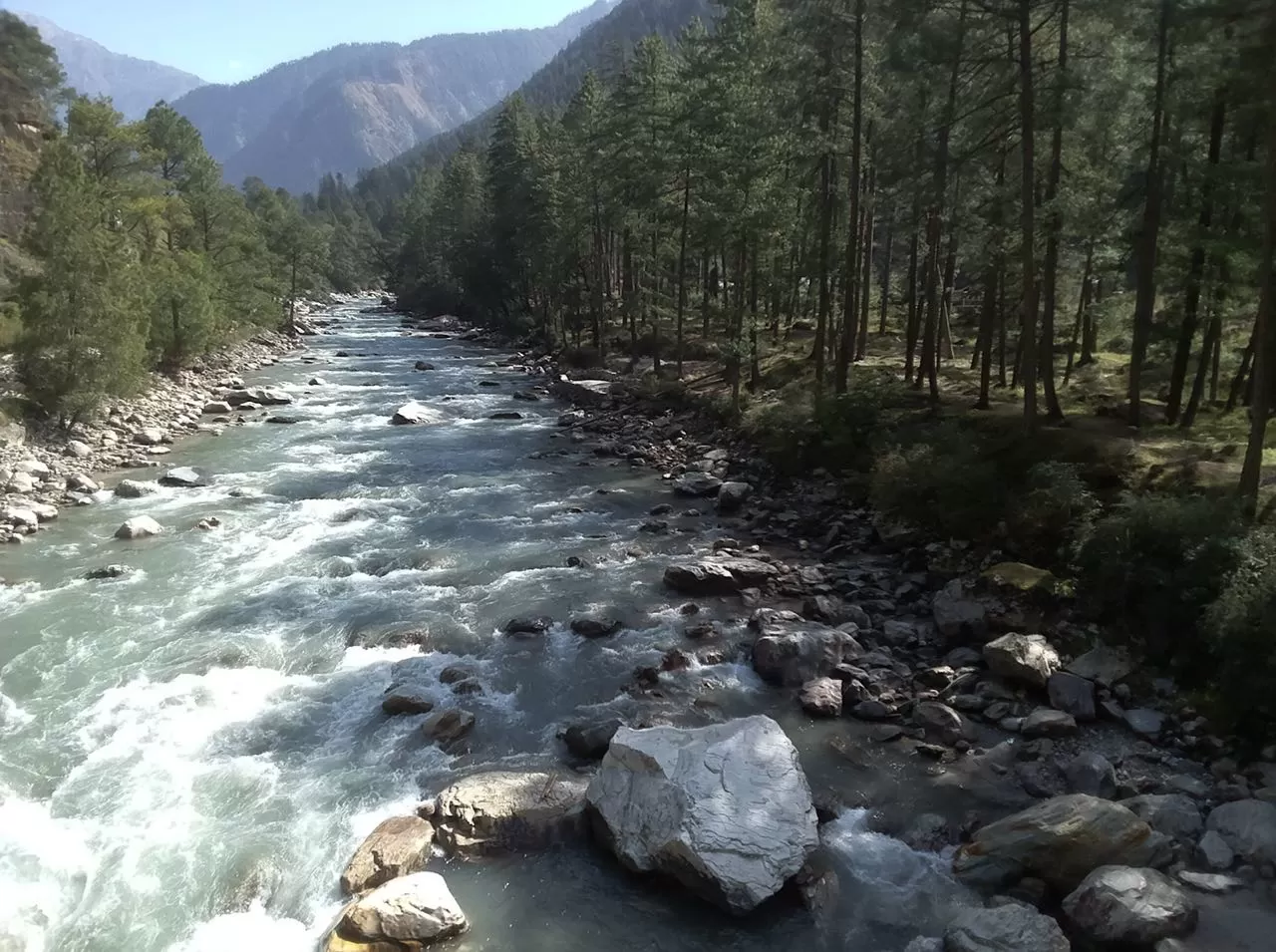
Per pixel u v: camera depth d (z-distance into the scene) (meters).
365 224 178.88
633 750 13.27
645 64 52.19
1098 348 41.47
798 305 56.62
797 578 22.98
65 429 36.09
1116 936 10.52
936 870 12.41
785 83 38.22
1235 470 21.88
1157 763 14.59
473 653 19.11
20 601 21.39
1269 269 18.47
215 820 13.48
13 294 36.84
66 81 73.81
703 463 35.19
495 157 82.00
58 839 12.94
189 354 54.81
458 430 43.53
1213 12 18.80
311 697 17.20
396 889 11.38
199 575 23.30
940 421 28.97
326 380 59.00
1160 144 25.22
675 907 11.79
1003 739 15.58
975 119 29.14
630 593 22.41
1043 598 19.34
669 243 54.19
